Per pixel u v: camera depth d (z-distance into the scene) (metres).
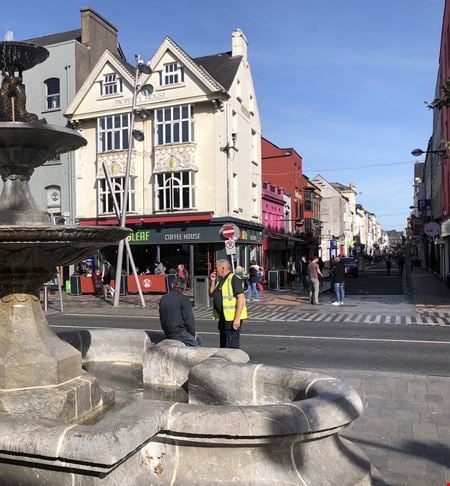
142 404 3.43
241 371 4.61
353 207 99.00
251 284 21.50
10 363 4.49
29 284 4.82
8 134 4.64
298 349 10.46
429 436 5.25
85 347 6.84
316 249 56.09
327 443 3.72
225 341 7.41
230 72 29.25
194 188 27.36
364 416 5.88
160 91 27.80
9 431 3.05
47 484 3.02
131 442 2.96
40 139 4.84
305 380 4.18
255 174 32.94
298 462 3.41
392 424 5.61
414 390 6.98
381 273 47.19
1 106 5.23
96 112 29.16
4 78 5.29
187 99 27.23
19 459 3.02
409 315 16.09
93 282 25.75
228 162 27.11
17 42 5.06
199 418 3.22
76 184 29.73
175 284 7.12
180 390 5.66
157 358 5.93
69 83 30.14
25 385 4.48
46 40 33.31
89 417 4.66
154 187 28.00
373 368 8.66
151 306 20.09
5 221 4.84
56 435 2.95
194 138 27.48
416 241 60.25
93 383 4.86
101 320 15.75
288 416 3.22
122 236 5.04
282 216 41.44
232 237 18.75
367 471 3.79
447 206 28.89
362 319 15.31
